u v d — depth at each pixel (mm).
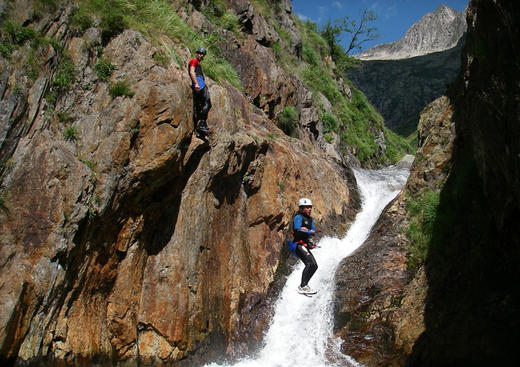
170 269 8109
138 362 7715
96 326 7254
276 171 11102
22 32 6887
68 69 7387
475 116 7801
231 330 9055
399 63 128625
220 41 14023
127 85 7750
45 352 6500
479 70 7074
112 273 7516
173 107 7754
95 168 7168
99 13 8094
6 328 5828
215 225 9117
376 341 8664
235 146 9383
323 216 12422
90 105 7520
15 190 6363
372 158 25344
